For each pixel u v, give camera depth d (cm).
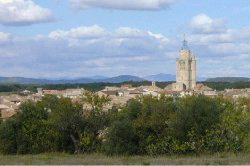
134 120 4934
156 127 4847
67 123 5119
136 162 3120
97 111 5178
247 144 4578
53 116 5134
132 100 5203
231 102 5269
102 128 5159
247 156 3875
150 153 4728
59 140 5228
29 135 5275
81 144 5047
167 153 4741
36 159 3628
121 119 5125
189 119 4734
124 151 4703
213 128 4709
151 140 4794
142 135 4825
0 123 5628
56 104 5372
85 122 5131
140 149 4778
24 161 3234
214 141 4681
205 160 3253
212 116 4731
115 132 4731
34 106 5397
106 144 4753
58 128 5172
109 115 5191
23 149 5256
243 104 5416
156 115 4853
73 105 5191
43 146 5259
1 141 5284
